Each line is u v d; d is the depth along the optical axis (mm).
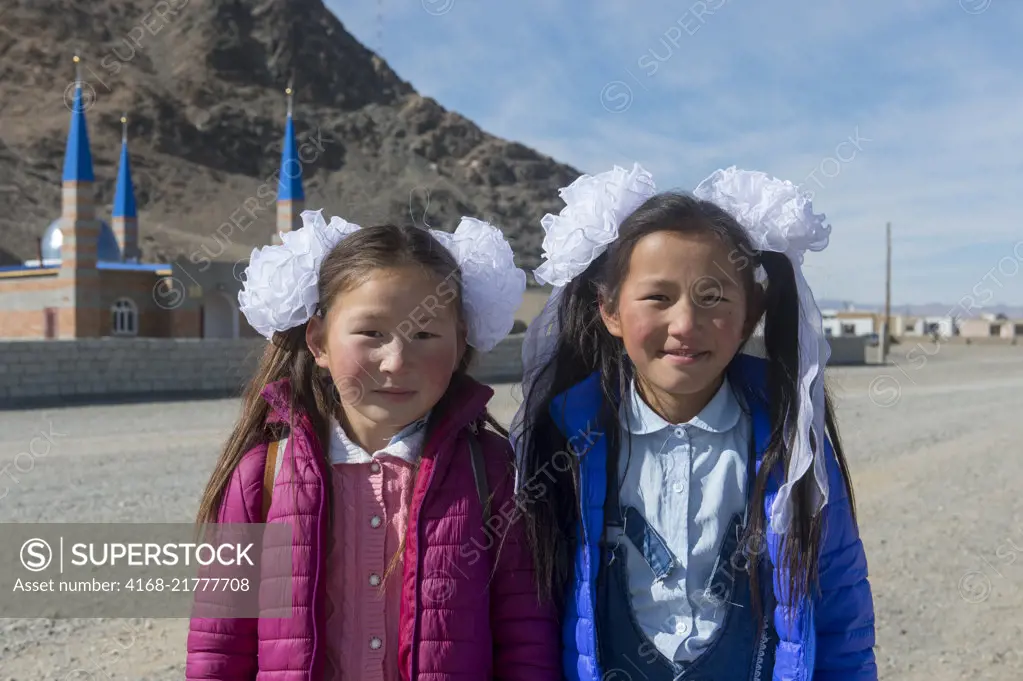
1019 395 23672
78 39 160375
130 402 20484
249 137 153500
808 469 2156
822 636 2264
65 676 4469
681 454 2254
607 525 2256
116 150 137750
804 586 2096
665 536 2211
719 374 2264
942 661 4973
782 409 2215
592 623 2170
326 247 2320
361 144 163000
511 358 28703
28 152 129875
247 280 2322
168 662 4676
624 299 2172
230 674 2172
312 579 2102
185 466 10883
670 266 2084
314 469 2182
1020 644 5230
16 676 4465
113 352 22156
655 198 2191
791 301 2273
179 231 118188
